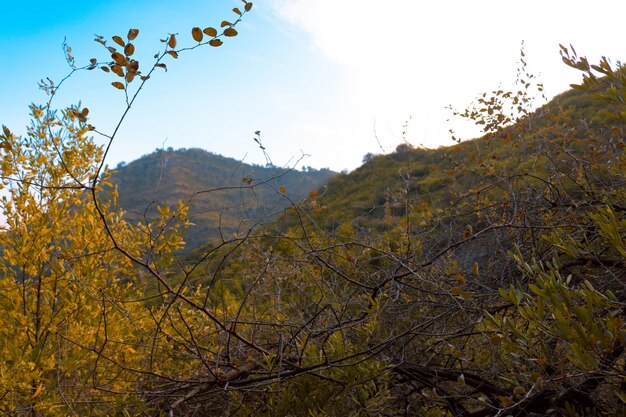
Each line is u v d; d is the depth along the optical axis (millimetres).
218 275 3277
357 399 2848
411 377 3062
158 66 2113
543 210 4086
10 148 2889
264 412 2953
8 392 3066
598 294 2059
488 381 2945
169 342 3305
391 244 4094
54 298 3773
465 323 3258
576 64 2344
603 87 2320
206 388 2807
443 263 3697
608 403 2746
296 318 3332
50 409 3062
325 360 2738
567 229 3848
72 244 3758
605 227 2164
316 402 2725
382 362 2848
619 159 3713
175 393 3039
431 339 3338
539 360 2123
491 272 3529
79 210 3928
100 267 3697
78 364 3379
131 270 3787
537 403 2791
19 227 3736
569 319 1935
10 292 3717
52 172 3781
